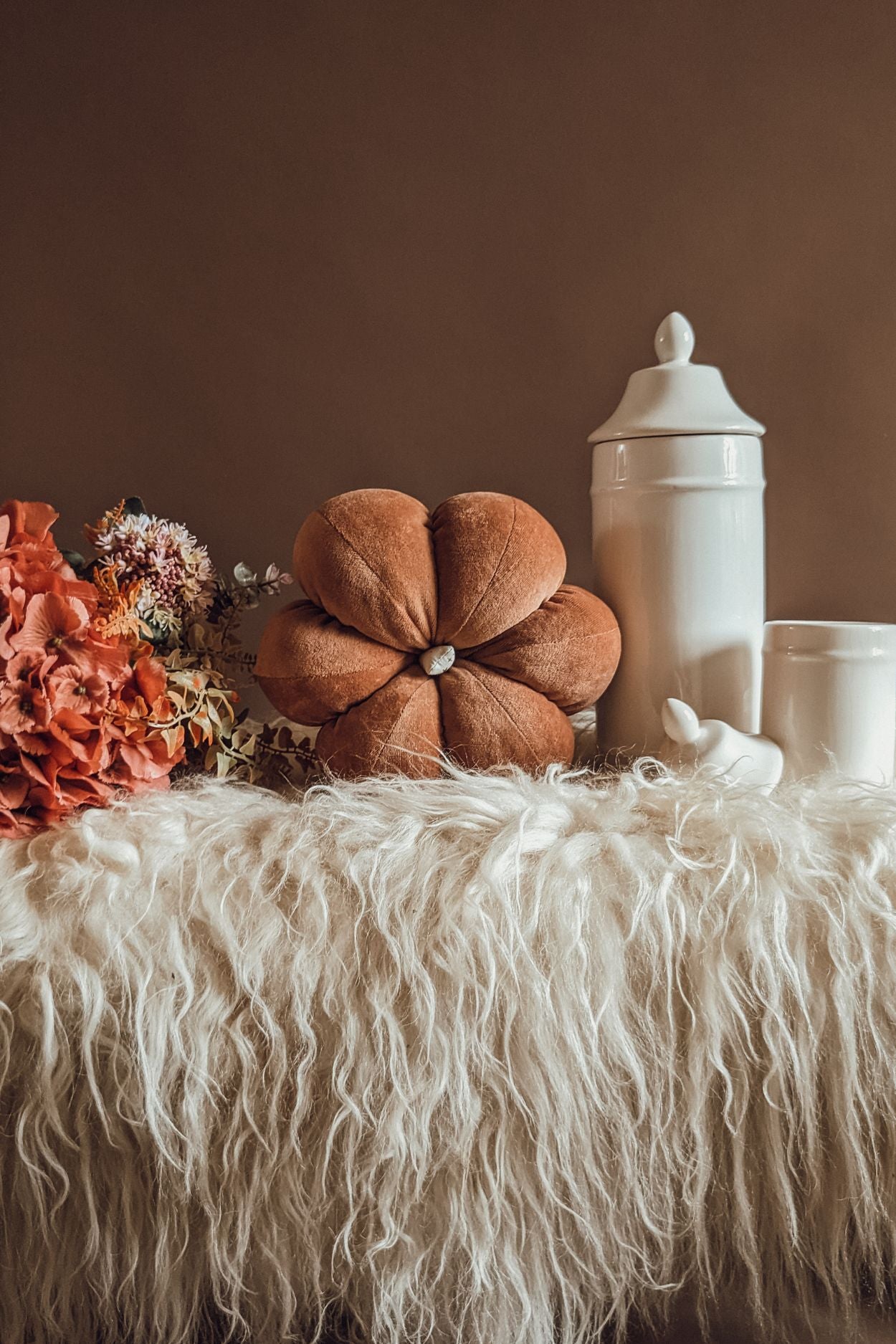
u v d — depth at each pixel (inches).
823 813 31.6
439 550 35.4
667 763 36.0
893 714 36.1
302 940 29.2
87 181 72.9
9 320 73.7
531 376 71.5
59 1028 28.5
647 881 29.6
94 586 35.7
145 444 73.7
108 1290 28.9
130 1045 28.7
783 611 71.4
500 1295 29.2
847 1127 29.5
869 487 70.4
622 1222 29.7
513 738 34.9
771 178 69.3
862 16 67.9
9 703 31.4
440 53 70.5
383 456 72.7
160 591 38.3
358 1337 29.8
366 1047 28.9
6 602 32.1
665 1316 30.7
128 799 33.1
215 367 73.1
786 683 35.9
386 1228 28.6
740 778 33.9
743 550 37.9
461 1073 28.8
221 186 72.2
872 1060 29.7
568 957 29.0
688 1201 29.7
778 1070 29.5
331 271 72.1
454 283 71.6
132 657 34.8
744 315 70.1
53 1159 28.4
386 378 72.4
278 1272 29.2
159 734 33.9
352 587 34.5
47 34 72.3
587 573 72.2
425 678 35.2
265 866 30.0
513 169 70.7
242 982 28.8
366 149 71.3
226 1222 28.9
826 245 69.3
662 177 69.9
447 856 30.0
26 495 74.4
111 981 28.7
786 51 68.6
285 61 71.2
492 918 29.2
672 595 37.5
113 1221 29.0
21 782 31.5
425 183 71.2
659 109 69.6
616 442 38.2
